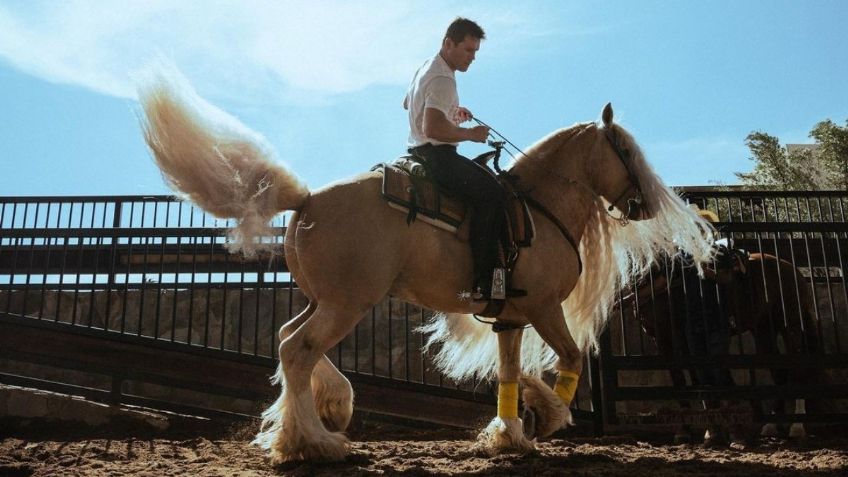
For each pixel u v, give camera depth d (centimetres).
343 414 454
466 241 436
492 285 429
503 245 441
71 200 830
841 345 819
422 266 430
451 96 451
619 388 627
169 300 839
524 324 477
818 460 461
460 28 463
